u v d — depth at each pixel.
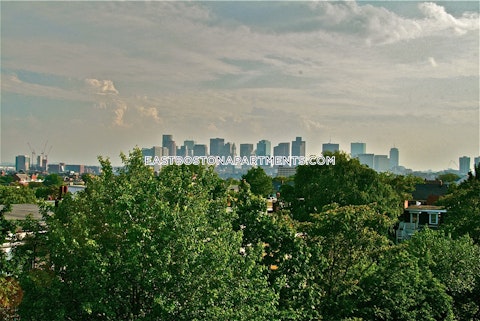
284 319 18.98
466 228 40.25
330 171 62.94
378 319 22.86
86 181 19.78
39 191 87.62
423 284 24.48
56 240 15.62
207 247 15.78
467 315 29.17
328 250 23.50
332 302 22.22
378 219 25.03
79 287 15.14
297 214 58.56
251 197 22.03
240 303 16.03
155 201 16.17
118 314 15.66
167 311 14.55
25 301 15.20
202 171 20.30
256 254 18.23
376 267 23.89
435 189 94.06
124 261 15.43
